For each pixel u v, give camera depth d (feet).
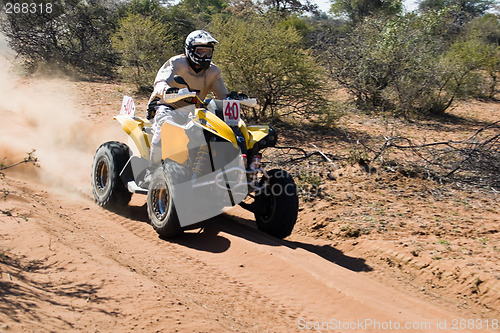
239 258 17.81
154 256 17.25
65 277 13.34
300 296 15.07
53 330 10.27
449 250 19.25
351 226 21.70
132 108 23.15
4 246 15.15
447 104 57.72
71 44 68.85
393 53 52.29
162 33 63.00
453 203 25.02
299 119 44.70
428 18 64.54
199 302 13.57
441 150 33.99
